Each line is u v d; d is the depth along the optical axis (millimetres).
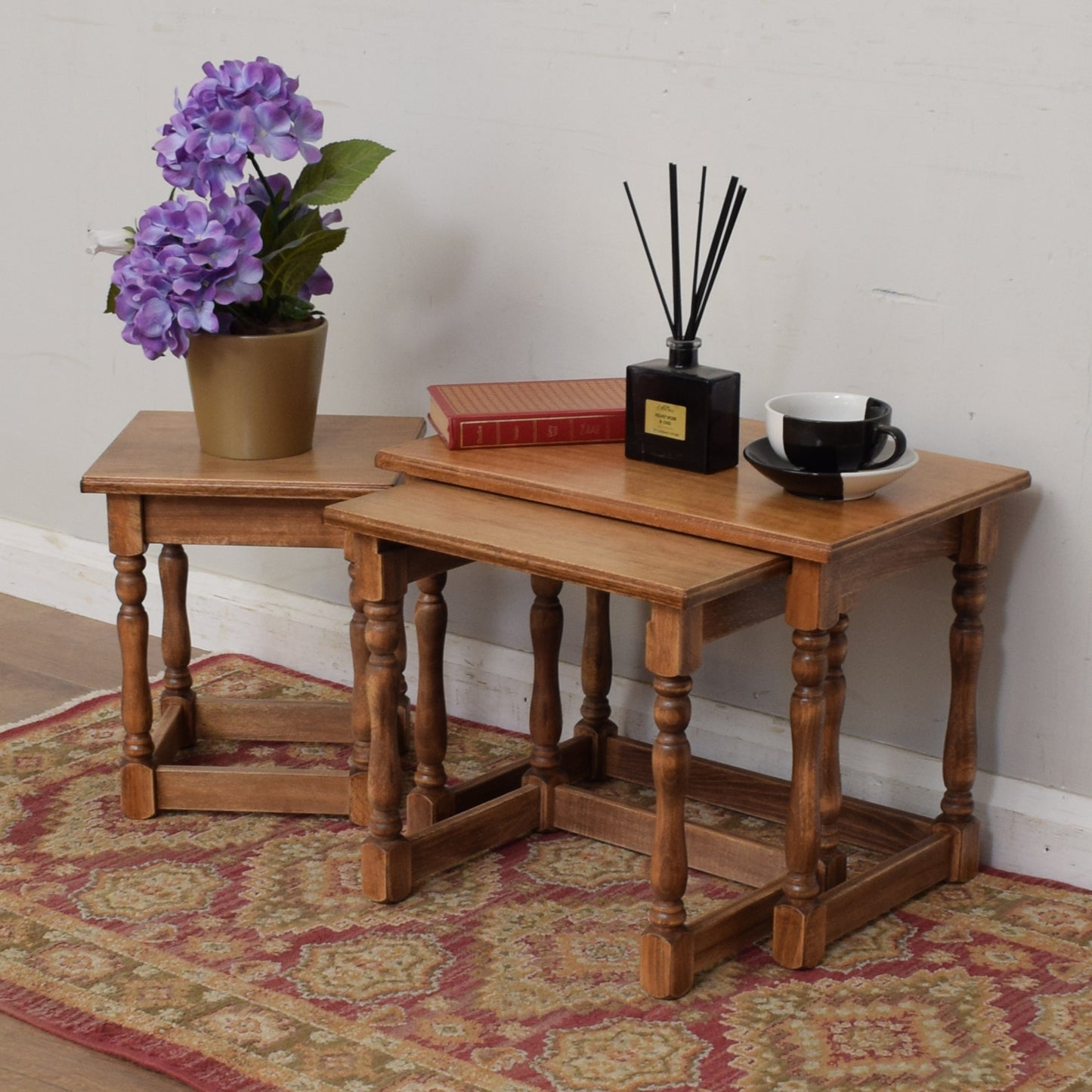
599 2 2338
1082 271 2020
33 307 3141
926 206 2123
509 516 1939
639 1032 1796
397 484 2166
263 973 1911
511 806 2244
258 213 2230
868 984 1900
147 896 2094
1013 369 2100
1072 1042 1784
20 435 3236
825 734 2016
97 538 3172
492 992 1876
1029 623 2156
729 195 1976
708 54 2258
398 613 2025
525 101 2445
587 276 2453
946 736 2141
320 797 2322
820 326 2250
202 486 2154
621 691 2557
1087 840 2145
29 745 2559
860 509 1862
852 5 2123
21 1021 1822
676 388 1998
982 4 2025
